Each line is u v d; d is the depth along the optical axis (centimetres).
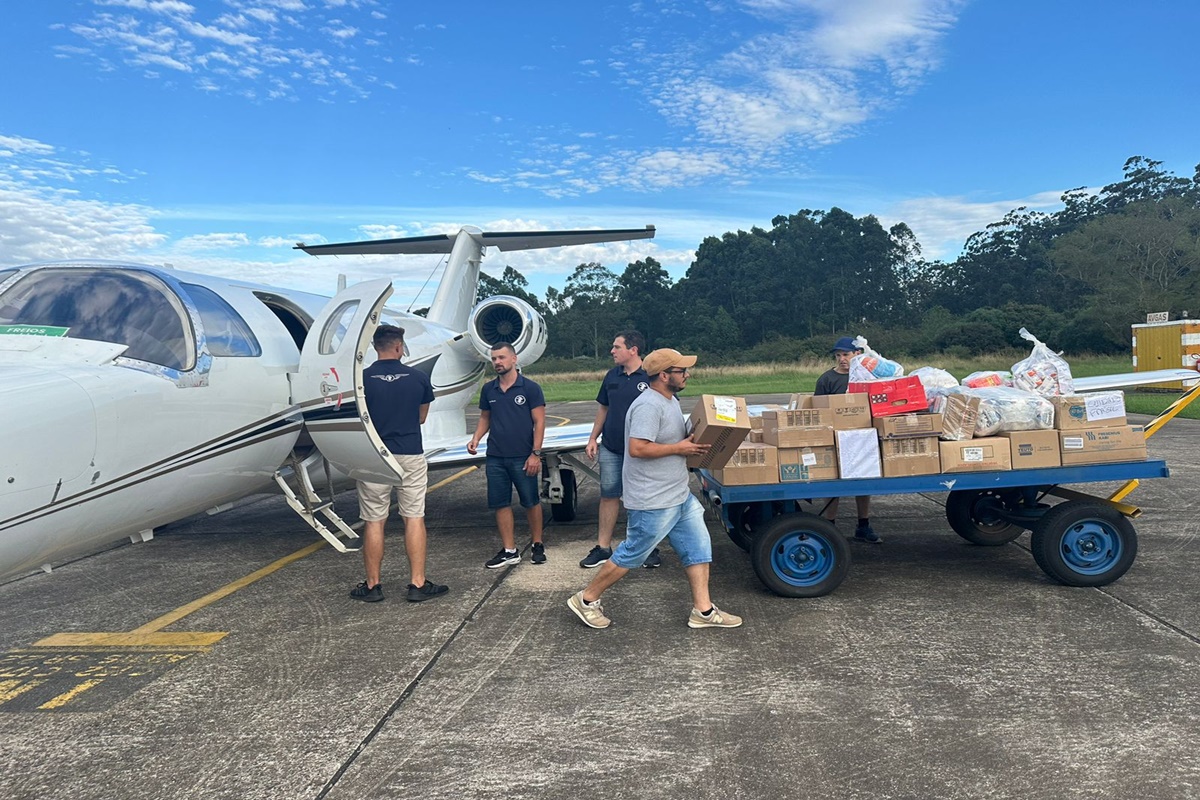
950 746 285
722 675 356
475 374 966
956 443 456
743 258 8006
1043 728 296
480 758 287
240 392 482
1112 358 4188
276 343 539
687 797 256
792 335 7494
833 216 8075
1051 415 465
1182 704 312
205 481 471
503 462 547
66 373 384
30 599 523
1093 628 402
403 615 460
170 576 574
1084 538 469
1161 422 468
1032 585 482
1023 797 251
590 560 551
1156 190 8244
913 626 413
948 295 7925
